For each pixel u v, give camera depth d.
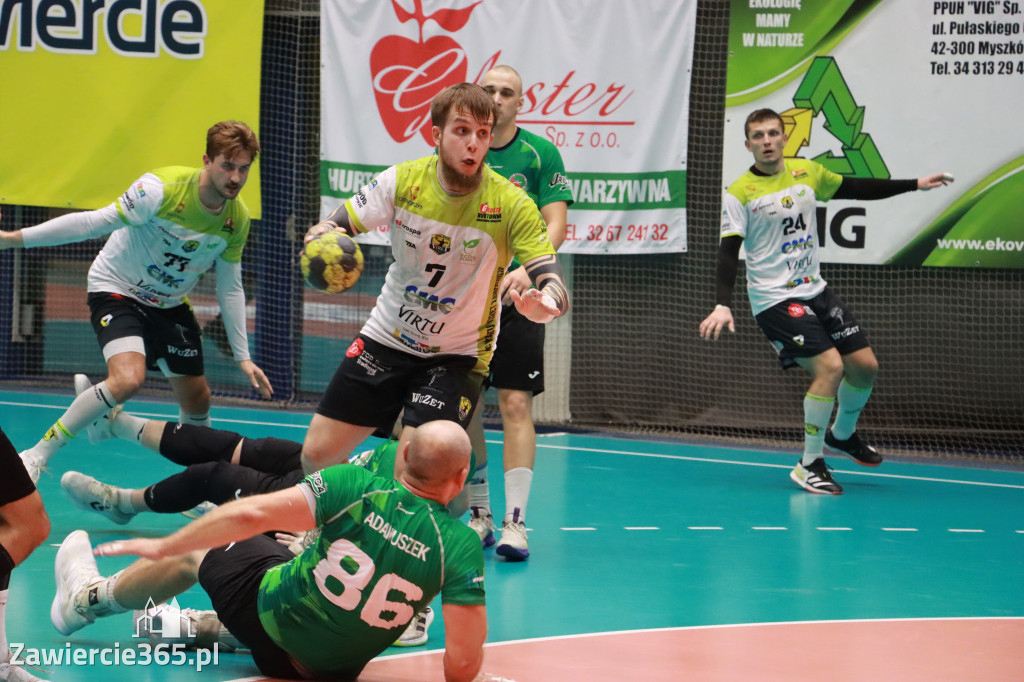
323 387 15.03
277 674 4.99
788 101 13.27
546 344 14.30
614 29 13.39
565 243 13.69
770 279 10.86
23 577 6.66
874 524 9.33
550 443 13.11
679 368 14.08
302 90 14.62
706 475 11.44
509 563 7.66
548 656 5.62
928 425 13.51
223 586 4.94
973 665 5.68
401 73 13.87
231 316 8.57
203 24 14.18
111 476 9.80
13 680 4.69
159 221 7.96
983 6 12.72
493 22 13.59
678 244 13.53
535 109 13.62
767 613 6.58
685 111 13.39
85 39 14.38
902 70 12.98
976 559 8.17
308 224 14.84
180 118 14.35
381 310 6.18
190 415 8.83
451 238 5.75
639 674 5.38
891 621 6.48
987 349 13.32
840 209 13.20
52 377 15.75
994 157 12.84
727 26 13.47
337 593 4.62
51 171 14.60
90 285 8.37
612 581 7.22
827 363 10.56
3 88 14.56
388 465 5.34
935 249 13.09
